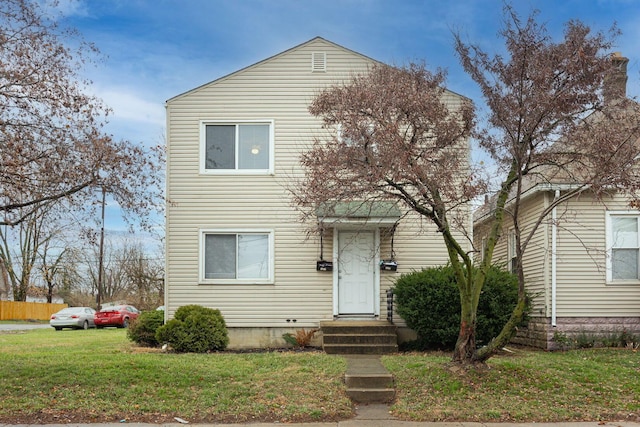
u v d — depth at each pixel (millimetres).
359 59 15531
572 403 8930
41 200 10664
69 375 9938
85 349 14570
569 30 9609
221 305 15000
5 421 8016
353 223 14398
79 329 30406
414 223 15164
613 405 8867
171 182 15242
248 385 9711
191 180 15273
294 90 15469
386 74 10883
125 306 32469
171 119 15414
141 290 38531
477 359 10305
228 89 15500
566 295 14414
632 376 10406
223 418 8289
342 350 13242
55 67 10867
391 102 9758
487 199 11156
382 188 9930
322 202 10008
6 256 44219
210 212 15195
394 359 11859
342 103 9922
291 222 15156
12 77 10289
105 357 12023
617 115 9883
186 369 10586
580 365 11117
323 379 10109
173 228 15164
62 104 10688
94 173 10727
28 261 44094
